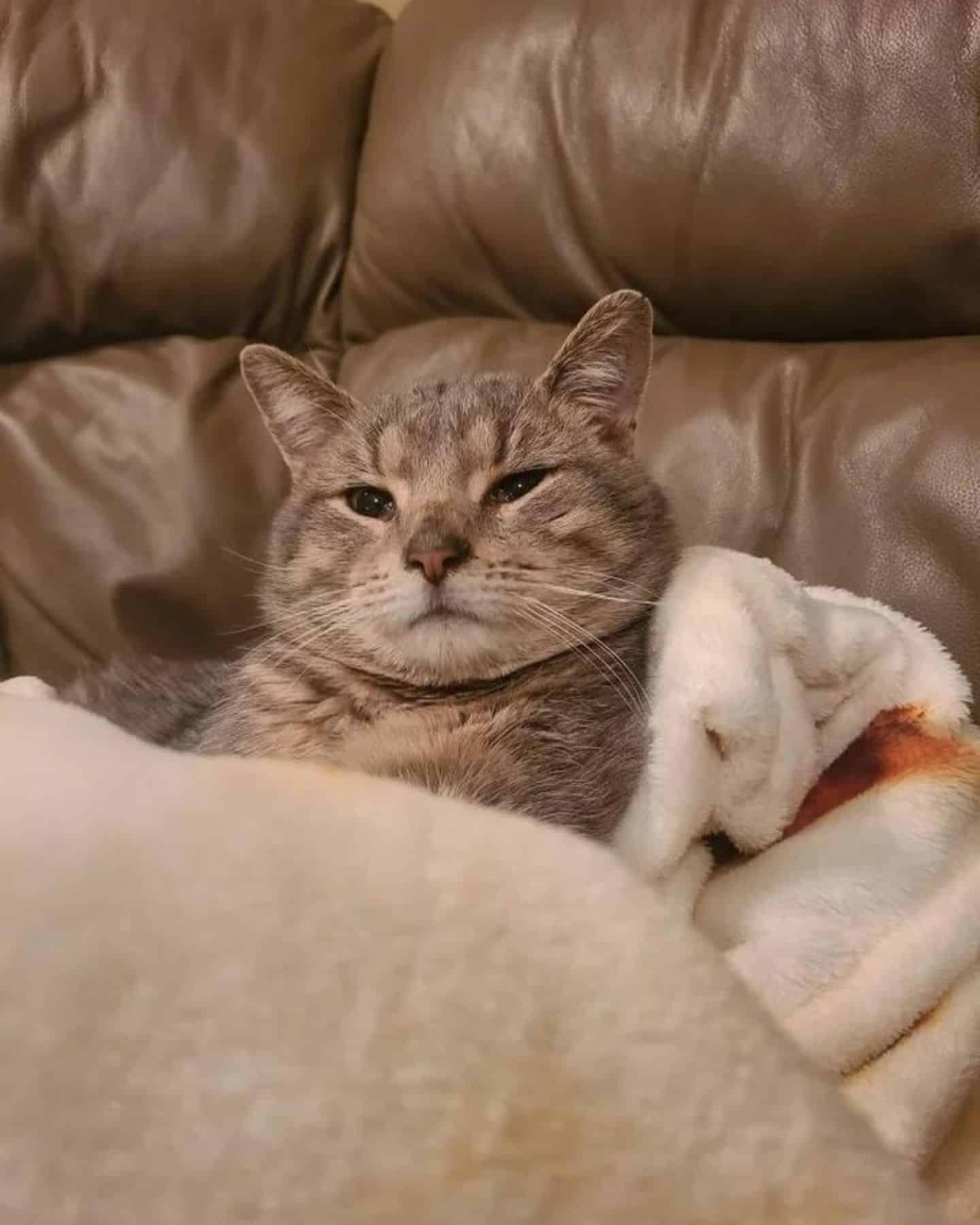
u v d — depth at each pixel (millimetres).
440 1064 148
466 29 490
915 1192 157
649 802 305
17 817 169
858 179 406
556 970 161
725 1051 159
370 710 362
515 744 326
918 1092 286
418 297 519
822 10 412
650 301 456
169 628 513
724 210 431
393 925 160
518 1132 145
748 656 308
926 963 297
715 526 424
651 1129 148
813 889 307
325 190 536
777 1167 148
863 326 433
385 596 345
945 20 392
